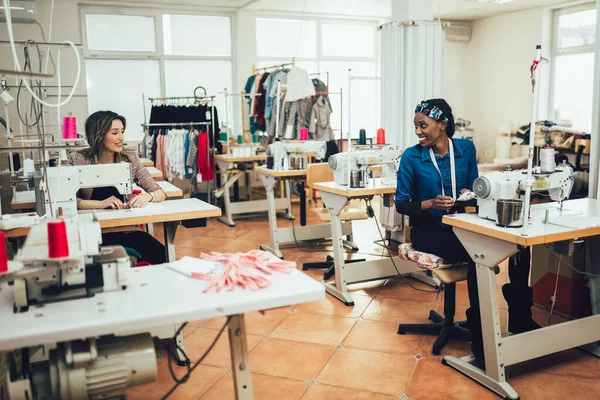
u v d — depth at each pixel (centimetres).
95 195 318
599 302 304
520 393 242
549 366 268
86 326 135
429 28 489
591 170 314
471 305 268
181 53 784
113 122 311
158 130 703
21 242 270
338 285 369
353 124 912
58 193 252
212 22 796
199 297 152
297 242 520
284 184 705
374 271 383
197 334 314
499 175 244
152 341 154
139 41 760
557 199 255
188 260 185
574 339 261
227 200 623
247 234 576
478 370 254
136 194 330
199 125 703
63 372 142
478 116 966
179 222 284
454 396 241
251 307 149
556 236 219
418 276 407
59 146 252
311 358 280
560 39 824
